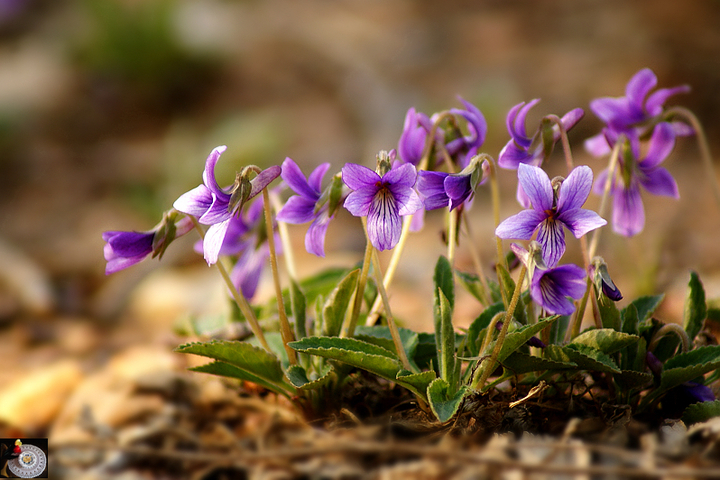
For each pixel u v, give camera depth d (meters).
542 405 0.40
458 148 0.42
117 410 0.41
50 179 1.20
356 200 0.38
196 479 0.39
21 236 0.98
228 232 0.43
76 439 0.40
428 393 0.39
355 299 0.41
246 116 1.26
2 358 0.54
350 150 1.16
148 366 0.47
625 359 0.41
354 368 0.42
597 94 1.19
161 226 0.40
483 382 0.40
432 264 0.75
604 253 0.72
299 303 0.42
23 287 0.70
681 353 0.41
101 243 0.94
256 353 0.40
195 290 0.68
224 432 0.40
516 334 0.39
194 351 0.40
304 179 0.40
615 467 0.37
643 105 0.43
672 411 0.41
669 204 0.88
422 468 0.38
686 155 1.04
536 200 0.38
